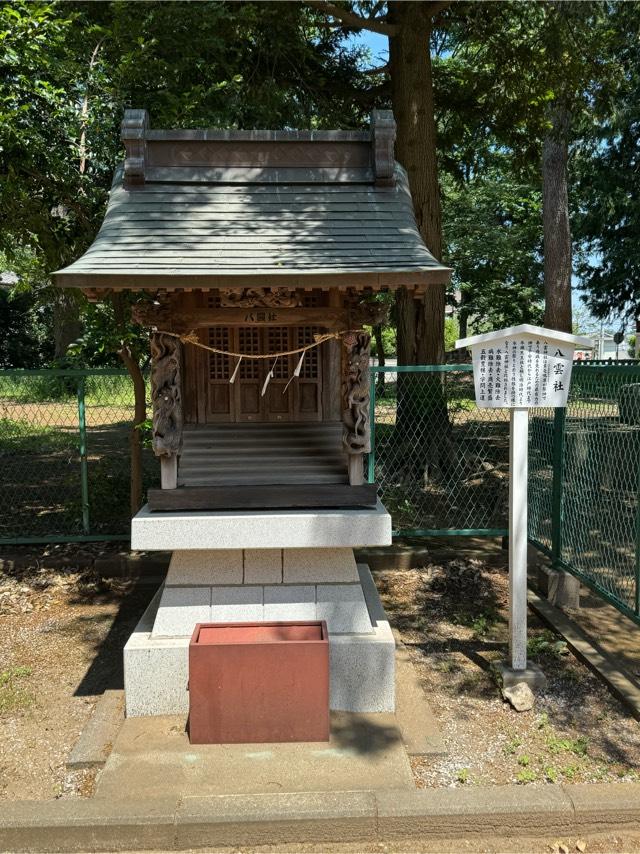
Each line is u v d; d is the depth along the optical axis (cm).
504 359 420
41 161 616
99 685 448
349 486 388
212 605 402
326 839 316
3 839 310
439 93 990
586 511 598
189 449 400
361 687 398
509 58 895
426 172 843
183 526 373
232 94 792
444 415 859
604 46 906
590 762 360
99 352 636
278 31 841
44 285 913
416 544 695
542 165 1642
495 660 471
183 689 394
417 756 363
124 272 329
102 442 1213
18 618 561
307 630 391
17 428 1102
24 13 588
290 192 410
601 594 523
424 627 538
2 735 389
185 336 374
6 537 695
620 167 1814
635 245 1803
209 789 329
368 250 367
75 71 605
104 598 606
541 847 316
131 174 402
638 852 312
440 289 862
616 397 586
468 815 317
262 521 374
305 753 357
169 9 623
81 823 309
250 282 333
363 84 1037
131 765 347
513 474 429
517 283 2472
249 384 412
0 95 561
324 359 413
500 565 668
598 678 449
